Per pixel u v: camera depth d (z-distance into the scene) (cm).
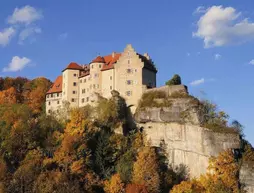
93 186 9844
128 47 12838
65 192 9025
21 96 15625
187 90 11981
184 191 9675
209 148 10569
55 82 14588
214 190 9594
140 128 12094
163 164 11188
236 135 10512
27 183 9300
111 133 11725
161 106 11738
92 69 13100
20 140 11081
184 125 11269
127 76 12594
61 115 12938
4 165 9744
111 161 10925
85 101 13200
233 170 10050
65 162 10300
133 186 9594
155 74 13250
